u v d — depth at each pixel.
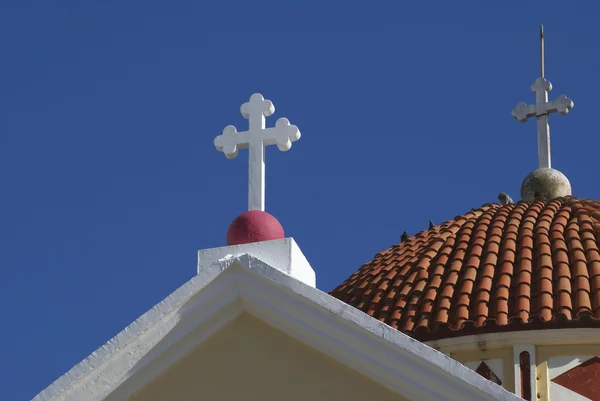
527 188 26.59
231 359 15.59
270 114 17.62
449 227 25.31
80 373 15.46
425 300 23.06
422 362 14.81
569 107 27.66
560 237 23.91
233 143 17.47
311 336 15.34
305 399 15.23
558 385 21.81
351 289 24.61
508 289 22.78
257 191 17.14
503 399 14.41
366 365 15.11
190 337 15.64
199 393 15.54
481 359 22.23
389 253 25.59
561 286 22.50
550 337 21.97
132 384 15.62
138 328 15.55
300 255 16.45
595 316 21.88
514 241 24.09
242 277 15.54
